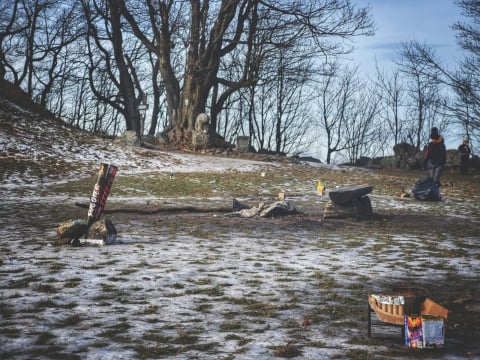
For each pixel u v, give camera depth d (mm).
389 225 15734
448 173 41750
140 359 4754
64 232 11555
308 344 5195
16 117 41250
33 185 26938
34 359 4707
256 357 4801
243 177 30781
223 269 8992
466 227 15656
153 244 11742
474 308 6547
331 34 44094
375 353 4930
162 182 28047
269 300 6965
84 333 5496
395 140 73750
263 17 45312
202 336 5438
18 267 8883
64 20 54156
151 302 6785
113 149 38562
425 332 5059
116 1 49844
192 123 48219
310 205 21234
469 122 27781
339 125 75125
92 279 8047
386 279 8422
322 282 8062
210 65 47438
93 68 54719
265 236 13367
